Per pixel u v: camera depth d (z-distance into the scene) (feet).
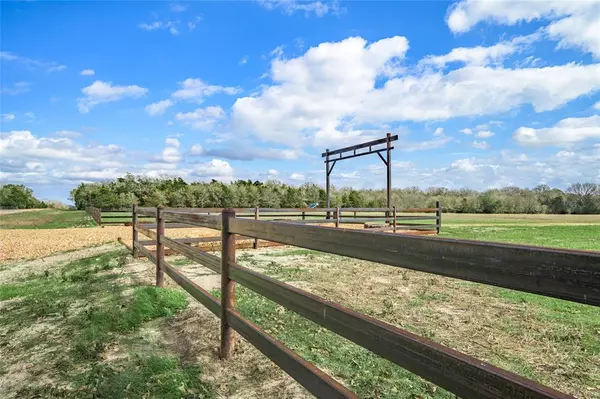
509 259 3.10
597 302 2.47
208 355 8.67
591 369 7.67
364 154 40.04
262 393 7.04
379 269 18.67
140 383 7.55
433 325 10.37
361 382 7.23
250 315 11.07
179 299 12.67
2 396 7.50
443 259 3.68
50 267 21.67
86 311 12.00
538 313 11.48
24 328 11.13
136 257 22.04
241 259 21.66
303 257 22.49
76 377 8.06
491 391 3.04
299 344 9.03
